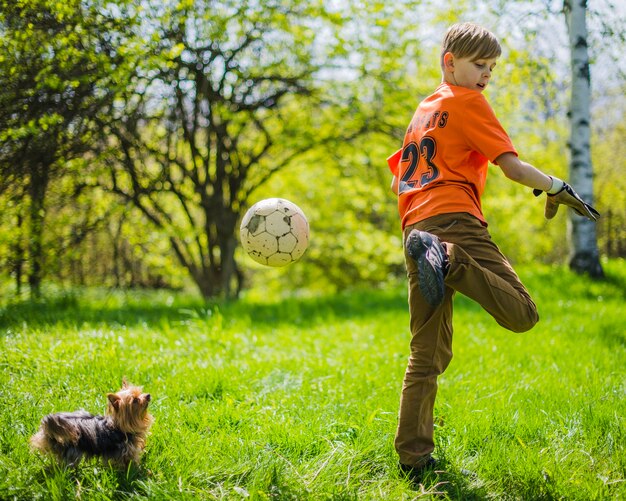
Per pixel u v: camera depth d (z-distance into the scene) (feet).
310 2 25.05
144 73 18.70
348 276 54.29
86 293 24.16
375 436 9.53
